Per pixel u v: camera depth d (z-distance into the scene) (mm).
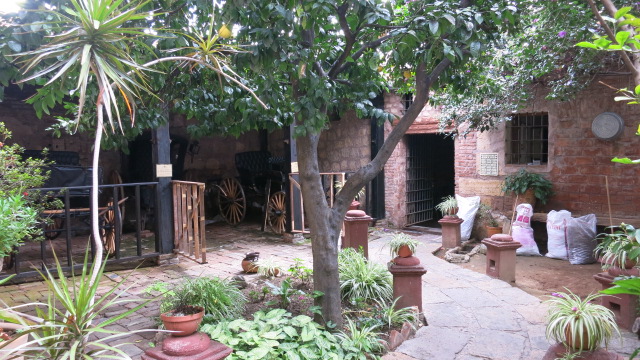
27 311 4359
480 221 7977
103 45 2199
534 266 6539
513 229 7336
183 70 3807
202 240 6004
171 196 6500
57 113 9484
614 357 2832
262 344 3078
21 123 9117
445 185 11211
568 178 7281
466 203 8039
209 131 4320
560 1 4395
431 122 8703
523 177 7473
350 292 4430
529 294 4918
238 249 7477
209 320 3625
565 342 2912
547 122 7633
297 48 2939
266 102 3180
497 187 7988
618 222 6656
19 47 2627
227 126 4281
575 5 4492
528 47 6031
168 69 3717
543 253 7480
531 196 7480
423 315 4113
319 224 3656
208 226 9930
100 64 2119
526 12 4945
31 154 8250
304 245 7738
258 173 10227
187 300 3766
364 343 3363
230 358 2916
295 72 3006
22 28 2684
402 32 2982
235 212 9820
